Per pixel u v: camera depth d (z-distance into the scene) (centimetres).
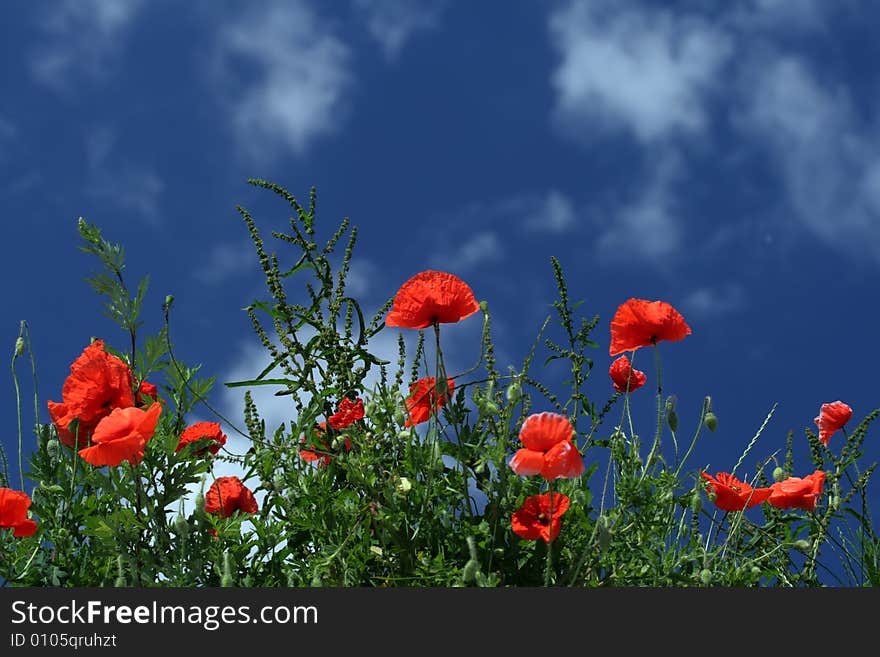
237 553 240
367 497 242
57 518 242
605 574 240
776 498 253
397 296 243
